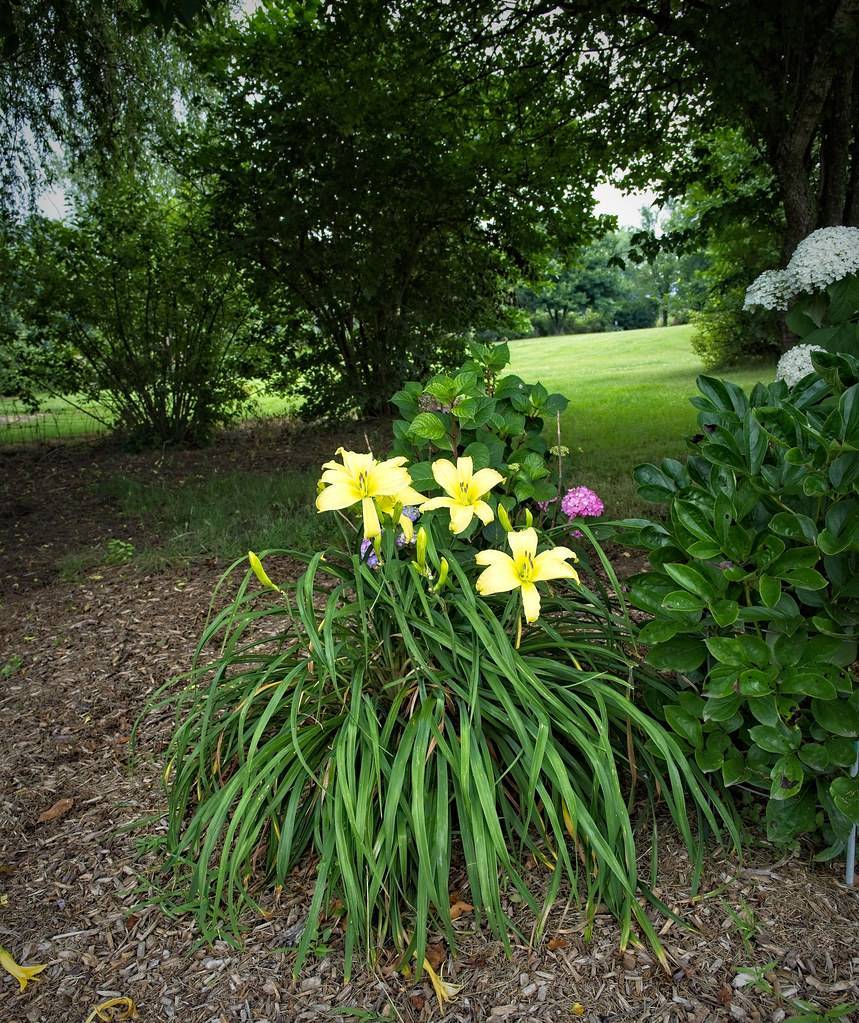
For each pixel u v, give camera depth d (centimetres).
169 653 349
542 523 265
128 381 957
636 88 715
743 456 187
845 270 301
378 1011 159
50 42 748
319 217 855
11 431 1132
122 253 909
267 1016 160
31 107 815
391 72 798
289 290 981
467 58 740
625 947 168
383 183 859
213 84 879
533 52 727
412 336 1000
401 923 177
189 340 965
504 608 219
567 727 177
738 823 199
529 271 1027
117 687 320
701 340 1616
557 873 167
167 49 859
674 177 815
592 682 193
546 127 824
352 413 1093
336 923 181
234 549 493
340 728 194
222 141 918
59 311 935
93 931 186
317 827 186
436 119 851
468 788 169
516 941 173
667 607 176
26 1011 165
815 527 172
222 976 170
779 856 193
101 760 265
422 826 159
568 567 177
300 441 976
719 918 175
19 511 673
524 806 192
